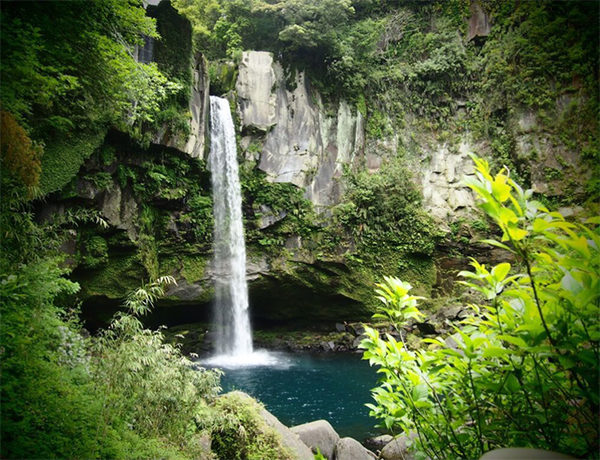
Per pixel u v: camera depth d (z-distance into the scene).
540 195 16.05
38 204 11.26
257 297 17.52
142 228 14.11
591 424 1.58
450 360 1.99
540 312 1.53
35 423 3.49
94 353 5.32
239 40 18.41
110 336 5.04
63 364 4.56
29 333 4.40
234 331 16.09
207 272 15.75
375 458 6.58
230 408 5.64
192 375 5.25
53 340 4.65
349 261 16.88
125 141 13.11
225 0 18.91
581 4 15.59
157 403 4.80
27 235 6.25
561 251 1.66
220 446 5.24
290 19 17.44
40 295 4.79
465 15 18.41
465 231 16.91
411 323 15.99
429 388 2.05
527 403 1.83
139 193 14.05
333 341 17.08
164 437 4.76
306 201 16.86
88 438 3.68
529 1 16.75
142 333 5.07
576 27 15.99
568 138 16.02
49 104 8.41
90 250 12.61
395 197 17.38
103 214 12.67
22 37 5.57
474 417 1.93
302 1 17.16
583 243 1.39
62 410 3.70
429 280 17.06
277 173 16.80
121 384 4.57
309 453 5.75
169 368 5.06
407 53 18.94
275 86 17.44
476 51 18.23
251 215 16.77
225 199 16.20
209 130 16.12
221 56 19.52
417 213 17.23
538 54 16.62
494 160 17.36
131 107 11.73
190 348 16.09
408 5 19.36
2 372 3.67
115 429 4.18
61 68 7.06
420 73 18.45
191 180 15.39
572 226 1.47
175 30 14.52
